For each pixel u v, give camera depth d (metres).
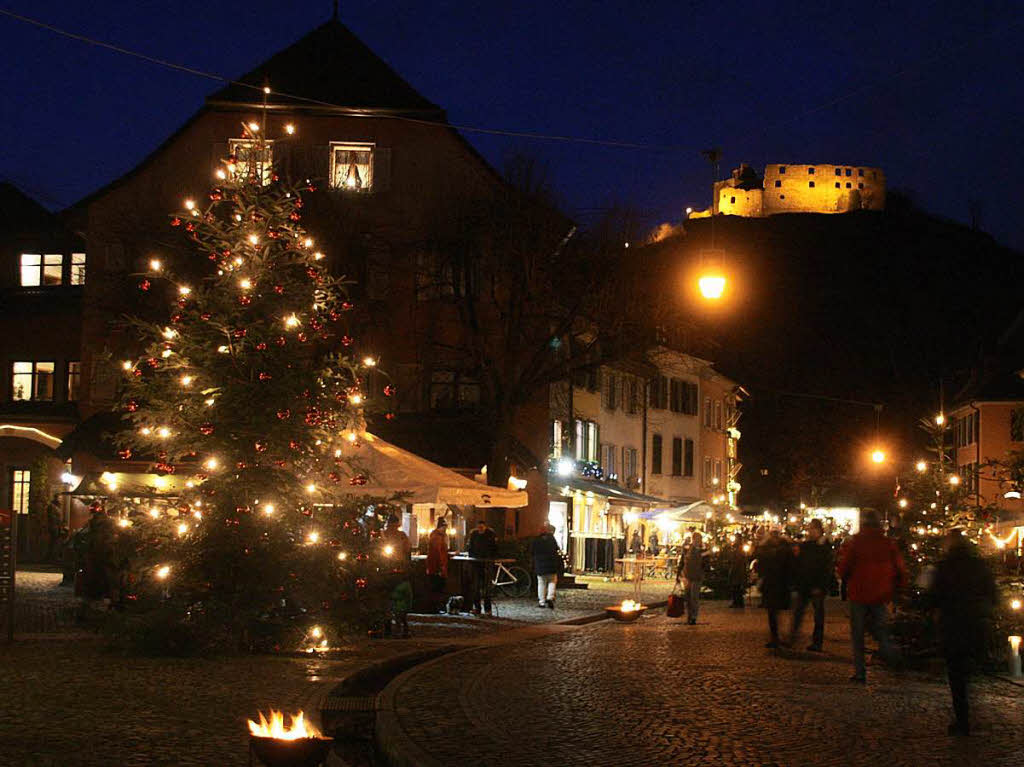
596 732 11.70
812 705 13.79
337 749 11.94
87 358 44.56
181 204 41.94
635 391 59.47
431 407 43.28
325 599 18.97
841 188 176.25
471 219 39.81
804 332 107.12
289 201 20.59
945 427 28.38
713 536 46.06
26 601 26.39
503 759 10.27
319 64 45.50
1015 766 10.29
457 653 19.45
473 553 28.53
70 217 45.09
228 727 11.63
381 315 41.06
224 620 18.17
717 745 11.09
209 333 19.28
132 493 19.05
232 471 18.89
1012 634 17.53
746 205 175.12
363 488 22.84
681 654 19.73
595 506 56.12
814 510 65.00
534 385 39.75
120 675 15.18
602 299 38.97
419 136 44.56
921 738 11.70
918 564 25.03
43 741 10.56
